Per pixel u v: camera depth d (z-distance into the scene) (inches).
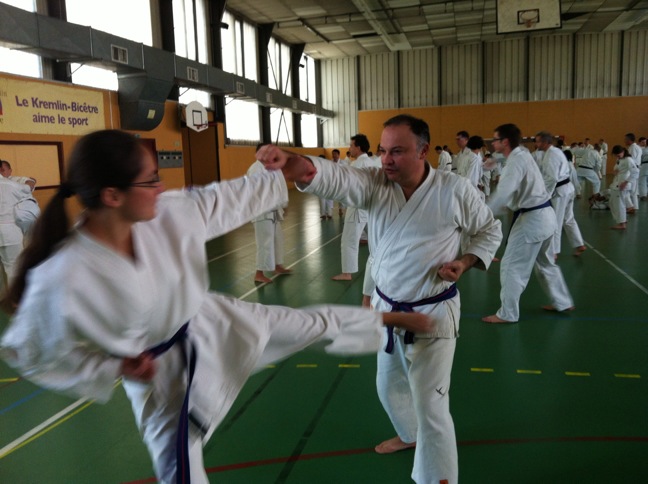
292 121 853.2
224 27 595.8
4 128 299.3
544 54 871.1
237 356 57.5
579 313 181.3
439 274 75.4
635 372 131.8
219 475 91.9
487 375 132.7
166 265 50.0
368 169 81.4
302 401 120.6
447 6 650.8
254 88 601.6
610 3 674.8
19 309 45.6
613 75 856.3
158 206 52.0
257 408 117.6
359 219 235.8
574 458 94.6
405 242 77.1
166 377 55.0
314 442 102.6
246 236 390.0
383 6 644.7
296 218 493.7
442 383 77.8
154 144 457.1
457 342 157.2
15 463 98.2
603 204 466.3
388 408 93.6
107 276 44.9
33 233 46.5
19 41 277.6
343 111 974.4
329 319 62.8
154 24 479.8
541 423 107.7
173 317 51.8
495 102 898.7
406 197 78.4
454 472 77.3
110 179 43.1
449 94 914.7
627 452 96.1
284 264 281.0
